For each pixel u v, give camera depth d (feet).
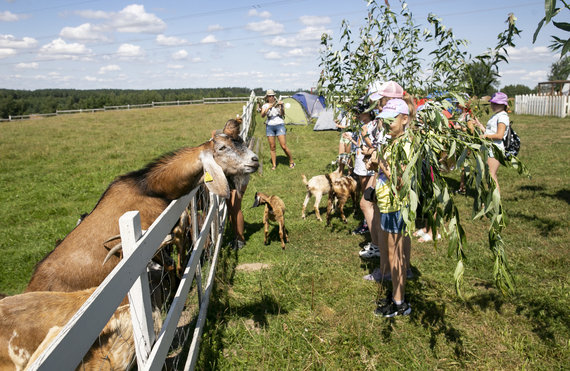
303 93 73.00
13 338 6.74
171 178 10.34
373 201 12.67
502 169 32.91
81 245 9.61
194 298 13.21
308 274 15.28
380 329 11.71
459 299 13.12
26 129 82.58
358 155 18.35
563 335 11.06
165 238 8.61
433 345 10.96
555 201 23.45
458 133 9.71
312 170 35.58
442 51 16.01
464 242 9.23
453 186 28.48
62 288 9.34
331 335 11.48
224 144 10.91
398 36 17.54
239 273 15.70
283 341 11.23
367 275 14.94
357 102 18.08
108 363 7.12
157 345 6.98
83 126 84.84
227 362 10.44
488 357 10.41
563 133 52.95
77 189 32.63
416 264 15.96
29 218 25.38
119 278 5.34
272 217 18.99
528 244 17.39
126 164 42.14
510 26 11.09
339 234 20.58
